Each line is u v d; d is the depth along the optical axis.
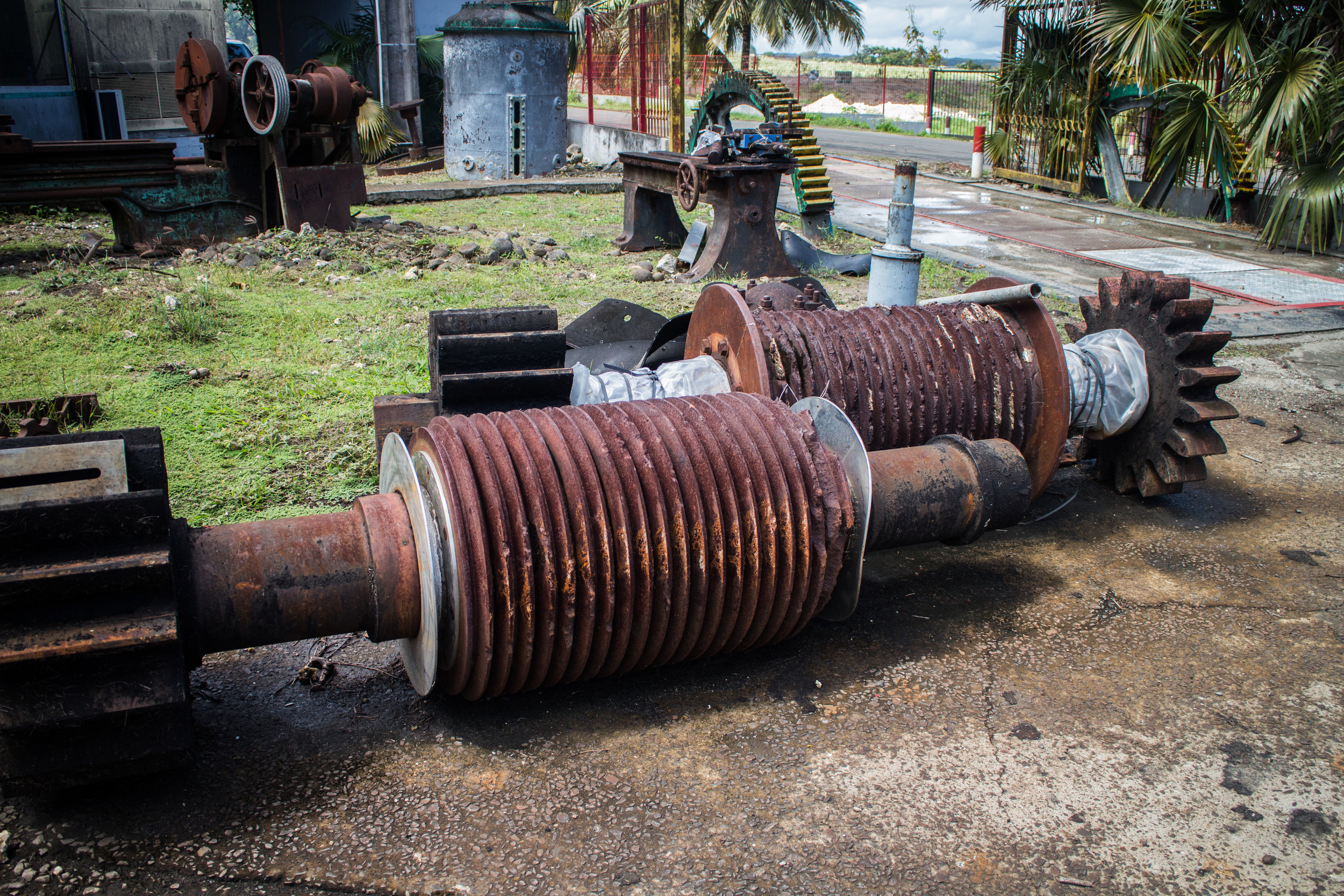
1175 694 3.38
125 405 5.59
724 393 3.93
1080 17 15.22
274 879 2.49
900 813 2.77
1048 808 2.81
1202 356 4.73
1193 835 2.71
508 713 3.21
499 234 11.66
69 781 2.58
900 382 4.43
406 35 20.89
